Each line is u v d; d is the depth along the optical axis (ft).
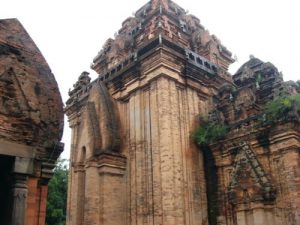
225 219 68.28
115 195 73.72
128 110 82.43
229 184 68.69
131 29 103.19
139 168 73.77
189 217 68.13
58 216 137.90
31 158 34.53
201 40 97.30
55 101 37.93
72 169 91.97
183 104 77.97
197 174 73.51
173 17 98.22
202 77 83.87
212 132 74.49
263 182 62.54
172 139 71.31
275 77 76.79
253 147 67.15
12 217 31.78
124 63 86.17
